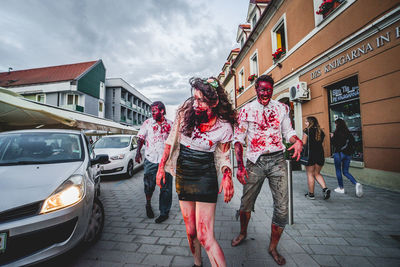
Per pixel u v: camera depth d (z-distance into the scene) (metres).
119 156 6.41
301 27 7.26
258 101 2.01
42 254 1.69
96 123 9.09
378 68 4.44
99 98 28.97
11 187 1.88
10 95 5.79
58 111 7.28
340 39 5.49
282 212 1.91
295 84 7.04
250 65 12.67
